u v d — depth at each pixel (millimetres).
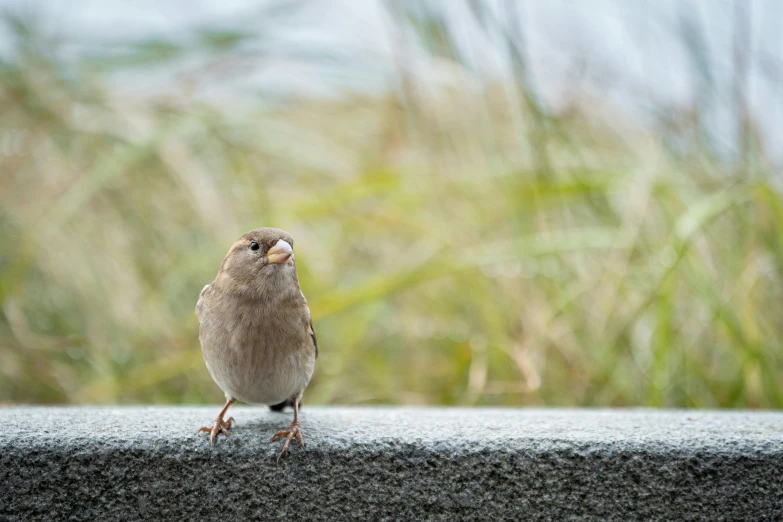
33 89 11453
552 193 9945
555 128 10164
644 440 5246
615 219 10188
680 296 9852
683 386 9438
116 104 11586
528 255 9547
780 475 5137
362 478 5180
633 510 5156
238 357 6012
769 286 9867
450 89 10867
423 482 5180
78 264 10938
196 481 5148
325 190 11039
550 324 9836
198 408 6914
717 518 5148
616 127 11102
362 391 10297
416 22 10719
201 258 10656
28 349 10383
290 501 5176
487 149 10828
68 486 5070
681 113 10438
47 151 11445
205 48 11719
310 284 10586
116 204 11250
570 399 9648
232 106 11883
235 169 11398
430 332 10445
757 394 8961
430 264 9586
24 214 11172
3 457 5027
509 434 5398
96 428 5395
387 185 10539
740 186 9203
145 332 10641
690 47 10109
